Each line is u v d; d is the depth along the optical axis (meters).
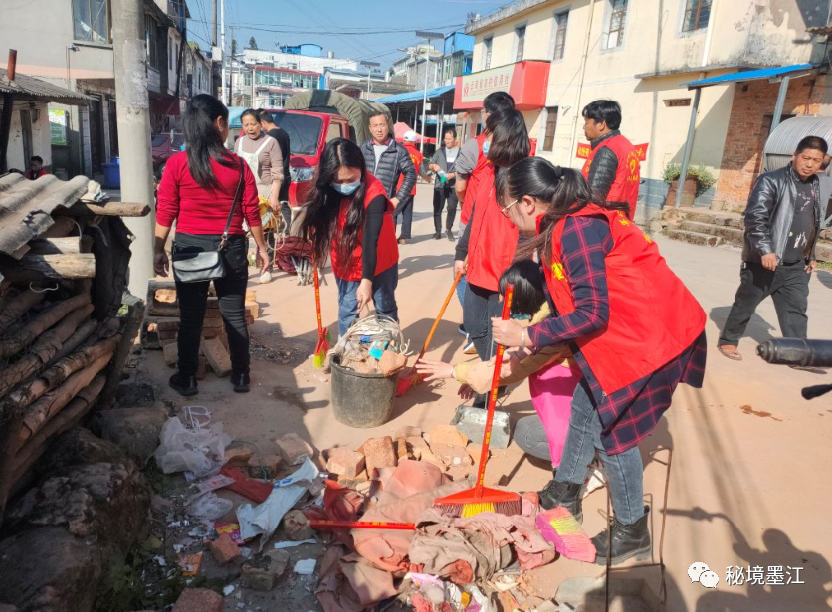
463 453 3.46
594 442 2.72
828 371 5.34
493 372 2.97
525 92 20.66
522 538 2.71
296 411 3.98
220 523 2.83
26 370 2.40
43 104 17.45
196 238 3.82
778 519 3.15
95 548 2.24
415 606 2.35
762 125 13.02
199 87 50.09
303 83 73.94
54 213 2.90
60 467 2.57
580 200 2.39
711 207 14.17
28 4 19.47
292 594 2.46
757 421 4.29
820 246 10.98
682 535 2.97
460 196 4.77
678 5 14.88
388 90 48.62
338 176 3.95
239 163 3.81
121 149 5.54
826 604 2.57
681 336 2.48
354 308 4.37
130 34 5.37
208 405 3.95
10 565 2.08
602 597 2.50
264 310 6.05
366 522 2.72
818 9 11.90
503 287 3.18
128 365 4.41
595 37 18.12
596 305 2.30
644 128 16.28
